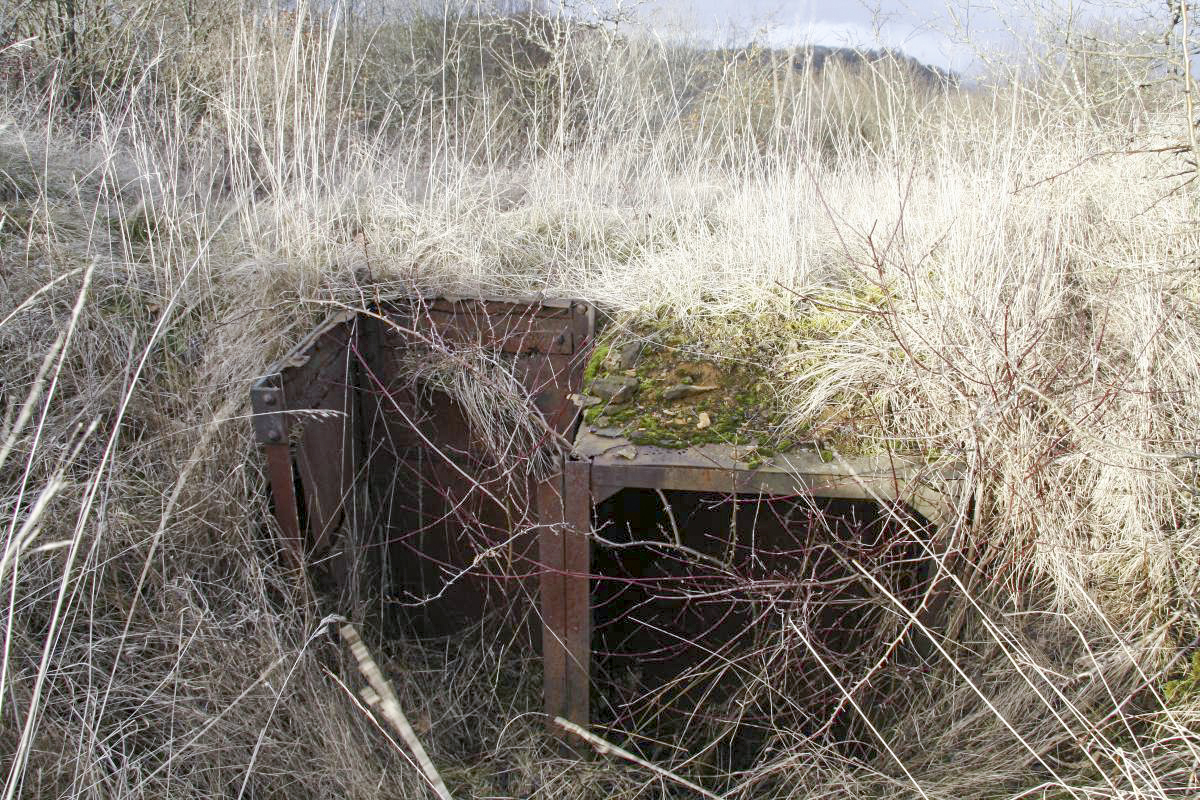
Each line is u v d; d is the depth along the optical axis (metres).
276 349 3.22
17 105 4.45
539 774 2.60
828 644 2.77
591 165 4.81
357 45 6.42
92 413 2.81
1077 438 2.44
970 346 2.62
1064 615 2.33
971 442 2.44
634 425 2.65
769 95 4.63
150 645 2.48
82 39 5.23
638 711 2.73
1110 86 3.50
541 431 3.06
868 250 3.31
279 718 2.40
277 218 3.77
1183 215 2.98
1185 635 2.35
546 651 2.58
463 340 3.36
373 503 3.38
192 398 3.00
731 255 3.49
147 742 2.31
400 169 4.95
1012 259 2.89
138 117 4.52
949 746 2.35
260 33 4.80
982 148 3.48
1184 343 2.59
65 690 2.34
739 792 2.50
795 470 2.39
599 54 5.44
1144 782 2.01
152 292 3.39
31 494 2.55
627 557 3.01
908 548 2.60
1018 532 2.44
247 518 2.68
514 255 4.16
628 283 3.60
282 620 2.55
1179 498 2.46
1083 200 3.15
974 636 2.51
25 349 2.95
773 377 2.84
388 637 3.25
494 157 5.71
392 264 3.82
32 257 3.29
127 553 2.60
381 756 2.54
